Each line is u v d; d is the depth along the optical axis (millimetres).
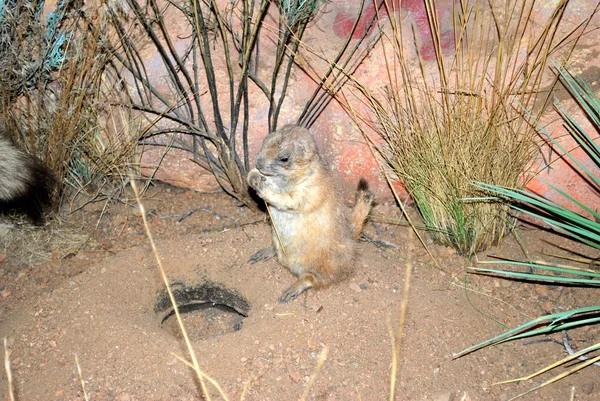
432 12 1466
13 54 1529
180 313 1512
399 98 1507
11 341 1354
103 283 1441
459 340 1351
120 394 1265
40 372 1306
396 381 1282
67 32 1569
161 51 1523
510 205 1454
